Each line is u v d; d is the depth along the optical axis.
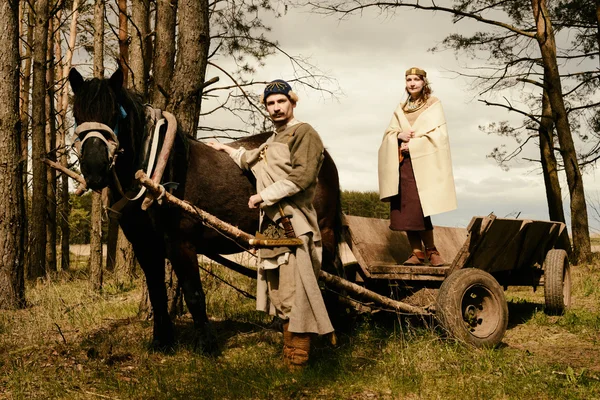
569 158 13.15
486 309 4.79
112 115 4.10
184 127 6.13
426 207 5.04
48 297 7.97
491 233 4.92
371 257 5.41
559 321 5.78
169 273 6.02
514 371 4.05
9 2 8.04
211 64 7.78
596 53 14.74
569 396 3.59
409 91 5.38
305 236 3.88
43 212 12.91
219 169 4.81
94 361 4.54
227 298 7.20
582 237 12.84
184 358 4.59
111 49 15.75
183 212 4.43
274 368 4.12
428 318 5.02
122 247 11.02
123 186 4.36
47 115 15.83
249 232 4.98
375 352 4.59
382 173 5.34
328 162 5.52
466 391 3.67
